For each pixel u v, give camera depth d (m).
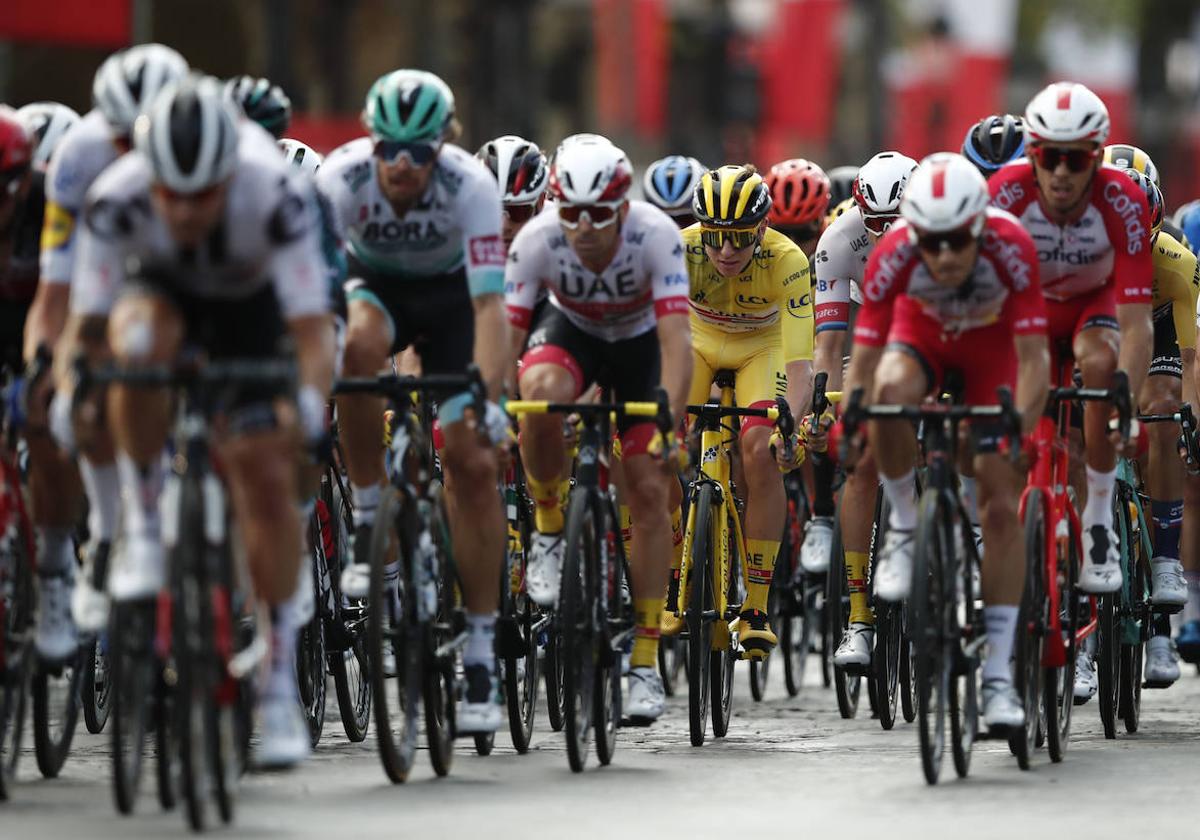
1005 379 20.80
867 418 19.77
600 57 89.75
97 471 18.09
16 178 18.88
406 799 19.00
